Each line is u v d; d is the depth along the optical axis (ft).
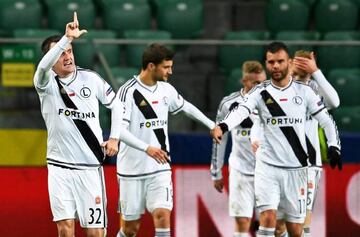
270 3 131.64
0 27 124.77
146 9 128.98
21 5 125.18
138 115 83.20
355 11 130.62
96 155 73.77
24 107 101.30
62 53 71.77
